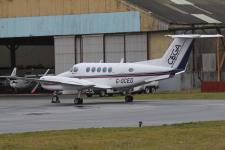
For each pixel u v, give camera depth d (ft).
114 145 165.89
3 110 372.99
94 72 421.18
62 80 419.33
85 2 628.69
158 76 407.23
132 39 609.01
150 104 390.63
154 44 598.34
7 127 249.75
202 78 602.44
